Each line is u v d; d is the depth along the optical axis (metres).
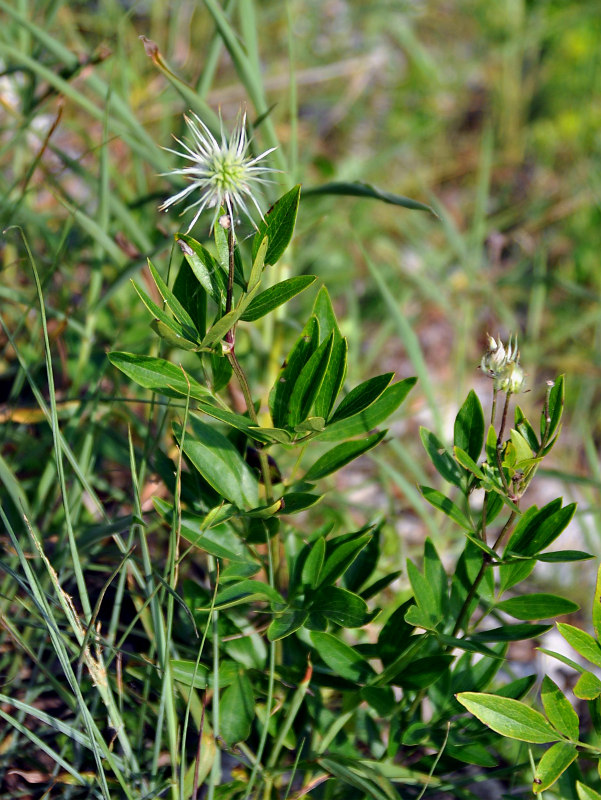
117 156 1.02
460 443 0.61
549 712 0.59
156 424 0.78
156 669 0.63
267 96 1.34
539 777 0.59
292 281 0.57
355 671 0.62
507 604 0.62
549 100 1.50
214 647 0.61
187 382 0.59
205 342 0.56
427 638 0.61
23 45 0.84
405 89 1.53
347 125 1.45
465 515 0.62
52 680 0.64
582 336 1.15
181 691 0.63
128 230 0.81
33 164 0.73
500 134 1.46
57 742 0.66
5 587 0.70
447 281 1.11
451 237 0.99
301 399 0.59
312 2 1.58
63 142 1.09
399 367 1.10
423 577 0.62
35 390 0.63
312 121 1.42
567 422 1.05
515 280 1.01
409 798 0.64
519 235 1.22
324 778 0.63
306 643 0.66
